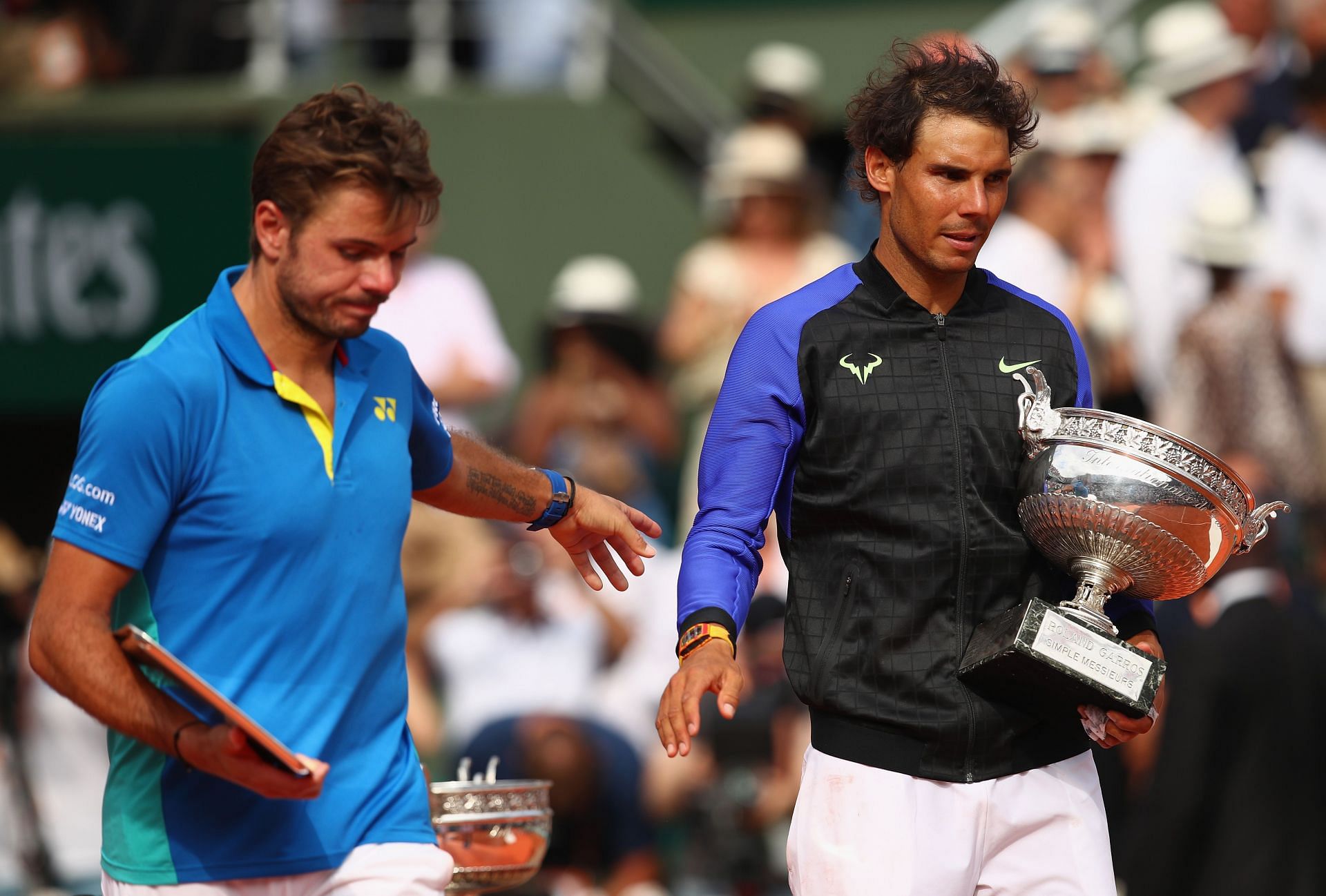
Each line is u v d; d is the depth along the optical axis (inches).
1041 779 412.8
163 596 357.1
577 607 1023.0
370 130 353.4
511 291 1268.5
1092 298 1124.5
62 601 344.5
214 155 1231.5
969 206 398.9
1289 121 1199.6
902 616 405.7
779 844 927.7
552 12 1314.0
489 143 1273.4
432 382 1154.0
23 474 1353.3
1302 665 756.6
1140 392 1099.9
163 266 1227.9
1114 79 1221.1
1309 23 1212.5
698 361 1162.6
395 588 381.1
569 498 446.3
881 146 413.1
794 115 1237.1
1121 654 394.0
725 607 409.7
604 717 994.7
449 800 455.5
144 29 1318.9
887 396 411.2
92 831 995.9
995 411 414.0
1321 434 1127.6
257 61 1290.6
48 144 1230.3
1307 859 746.2
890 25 1346.0
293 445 363.9
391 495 378.9
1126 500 394.0
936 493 407.8
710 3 1385.3
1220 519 401.1
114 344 1230.9
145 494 348.5
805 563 422.3
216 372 358.6
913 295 418.9
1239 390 1049.5
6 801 962.7
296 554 360.8
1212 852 746.8
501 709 994.7
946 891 403.5
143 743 357.7
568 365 1159.6
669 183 1275.8
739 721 940.0
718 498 421.7
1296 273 1144.8
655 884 946.1
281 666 361.1
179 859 359.9
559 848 930.7
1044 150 1103.6
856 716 407.2
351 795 370.9
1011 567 411.5
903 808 404.8
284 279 357.4
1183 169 1142.3
